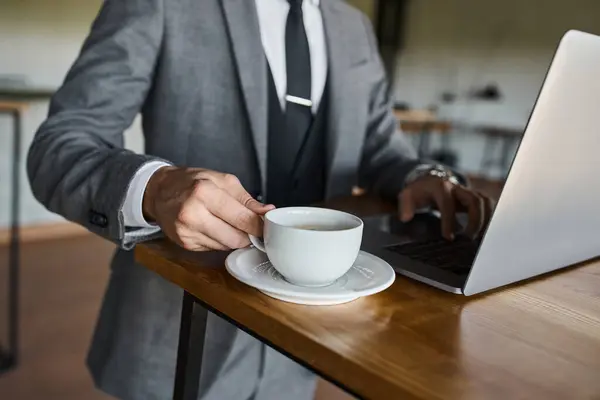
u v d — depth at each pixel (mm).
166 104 808
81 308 2322
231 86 822
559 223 565
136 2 779
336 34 944
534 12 5078
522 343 442
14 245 2176
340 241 469
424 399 349
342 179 940
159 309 815
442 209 767
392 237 710
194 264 547
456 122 5684
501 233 502
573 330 475
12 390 1716
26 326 2129
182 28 795
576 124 483
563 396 369
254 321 460
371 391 378
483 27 5473
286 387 950
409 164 941
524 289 572
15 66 3221
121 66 757
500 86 5402
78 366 1891
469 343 433
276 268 495
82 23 3402
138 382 822
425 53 5961
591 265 676
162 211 551
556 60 430
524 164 465
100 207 601
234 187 559
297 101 896
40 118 3219
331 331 431
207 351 801
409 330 445
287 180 897
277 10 901
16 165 2178
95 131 729
